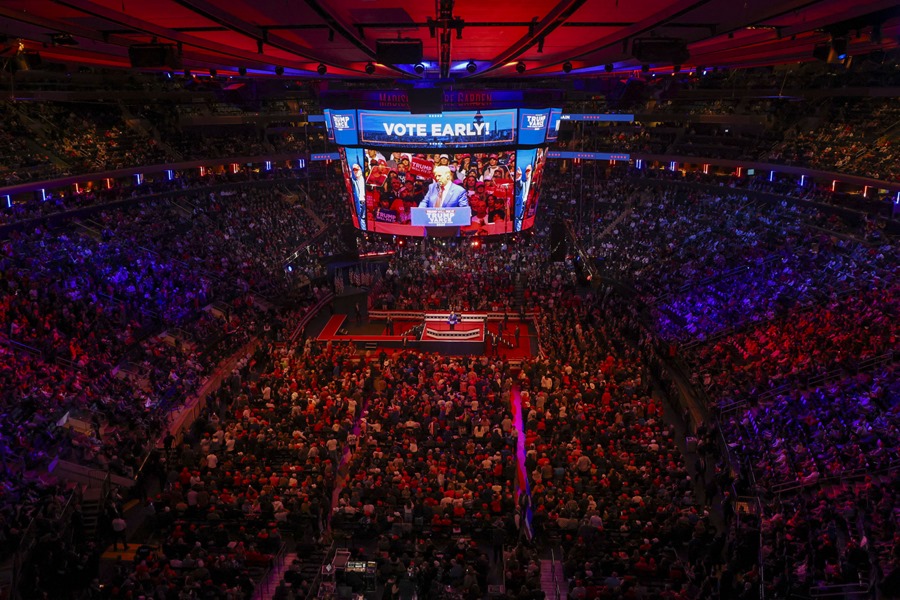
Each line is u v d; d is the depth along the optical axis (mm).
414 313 47188
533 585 20500
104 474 26094
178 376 34062
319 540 24047
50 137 47844
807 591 19234
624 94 33062
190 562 21562
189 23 15828
